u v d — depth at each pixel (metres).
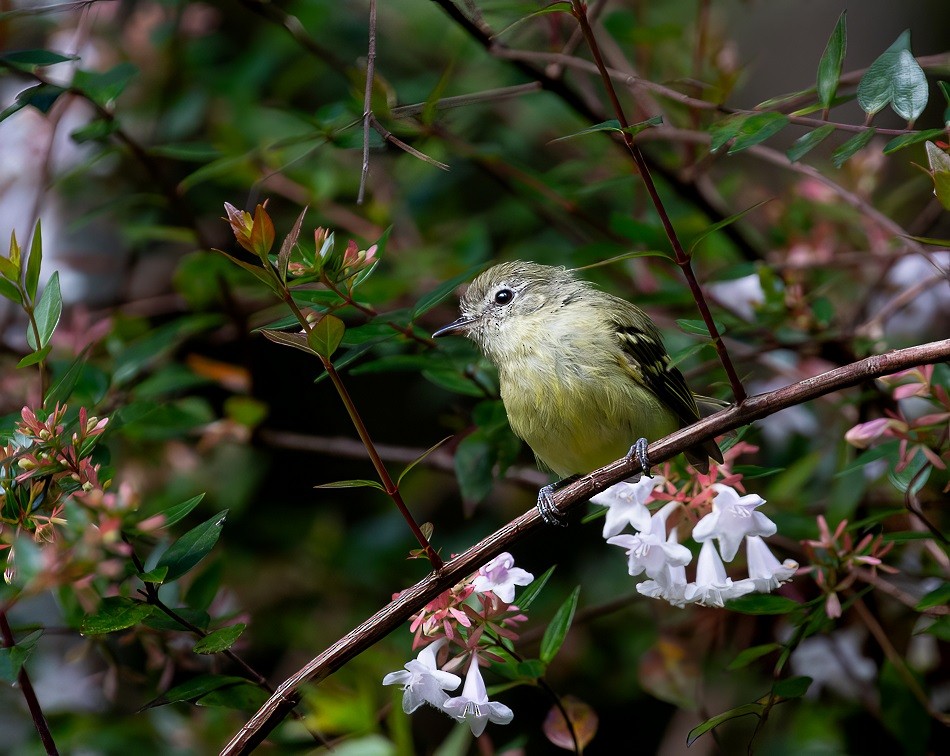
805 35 16.50
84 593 6.92
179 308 13.18
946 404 7.52
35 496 6.65
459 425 11.62
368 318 8.89
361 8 13.84
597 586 12.83
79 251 13.41
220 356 14.59
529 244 13.03
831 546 7.61
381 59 13.64
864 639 10.03
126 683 11.41
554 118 12.95
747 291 11.92
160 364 11.91
